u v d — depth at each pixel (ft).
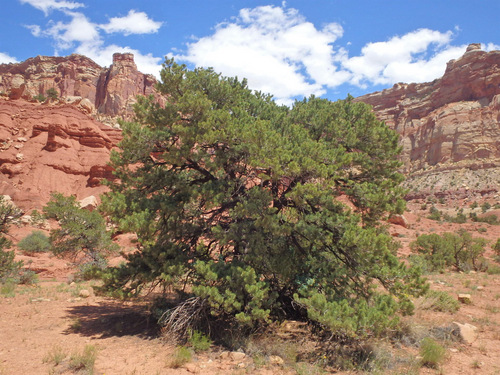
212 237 26.50
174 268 22.63
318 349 20.42
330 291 22.94
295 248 25.72
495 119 411.54
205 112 25.00
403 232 114.83
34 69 512.63
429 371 17.62
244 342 21.24
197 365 18.56
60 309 31.78
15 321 27.32
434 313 28.19
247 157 24.81
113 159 27.43
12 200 122.42
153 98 27.43
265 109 30.14
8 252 50.06
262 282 22.20
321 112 29.68
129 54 488.44
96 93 486.38
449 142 422.41
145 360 19.26
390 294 21.66
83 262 60.13
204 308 22.88
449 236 65.57
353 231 21.29
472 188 325.62
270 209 23.16
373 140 27.76
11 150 141.08
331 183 22.06
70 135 151.23
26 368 17.88
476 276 51.39
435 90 504.02
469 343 21.47
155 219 24.58
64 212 59.57
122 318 27.91
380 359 18.45
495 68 445.78
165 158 24.63
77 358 18.35
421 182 383.45
